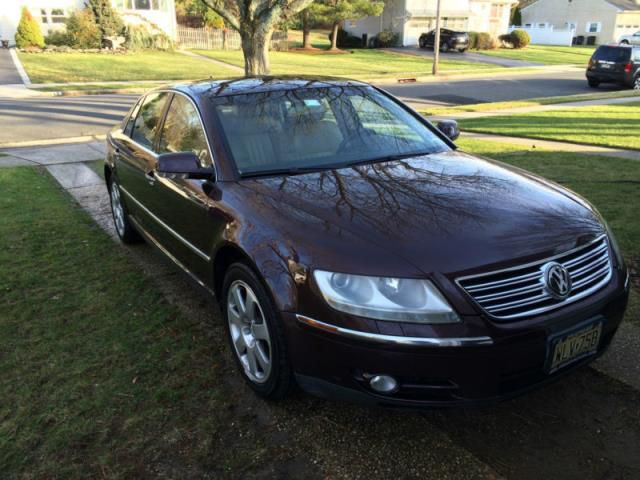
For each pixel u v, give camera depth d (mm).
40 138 11336
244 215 2936
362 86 4340
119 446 2645
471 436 2697
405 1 43406
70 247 5277
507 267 2414
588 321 2551
